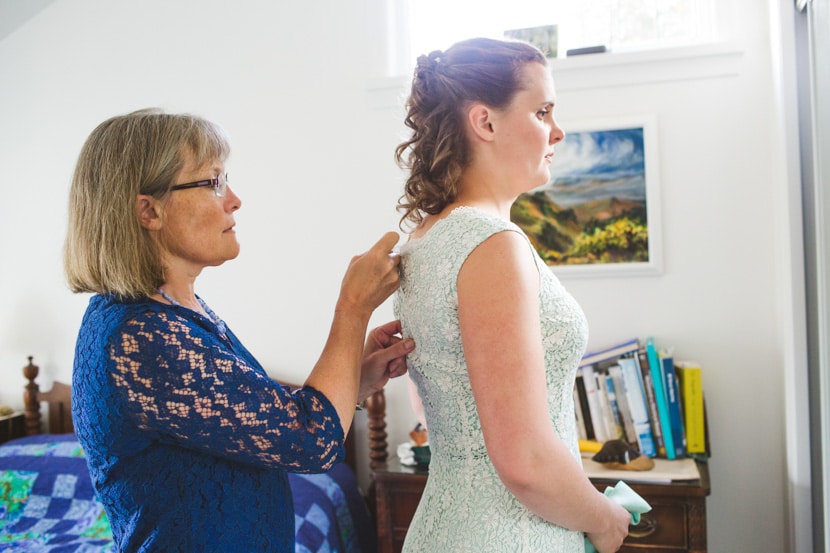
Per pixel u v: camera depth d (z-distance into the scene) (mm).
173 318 917
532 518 943
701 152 2275
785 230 2055
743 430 2260
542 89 961
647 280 2328
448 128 975
